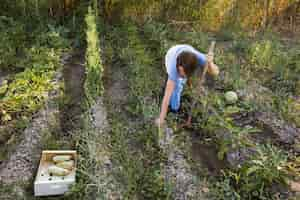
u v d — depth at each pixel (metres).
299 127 4.46
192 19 8.13
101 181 3.20
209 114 4.50
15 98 4.57
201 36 7.15
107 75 5.57
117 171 3.43
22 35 6.72
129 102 4.79
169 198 3.18
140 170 3.48
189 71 3.48
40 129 4.04
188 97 4.89
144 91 4.90
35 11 7.44
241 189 3.36
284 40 7.63
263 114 4.68
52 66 5.45
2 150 3.74
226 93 4.94
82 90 5.08
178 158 3.69
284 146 4.12
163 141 3.89
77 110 4.57
